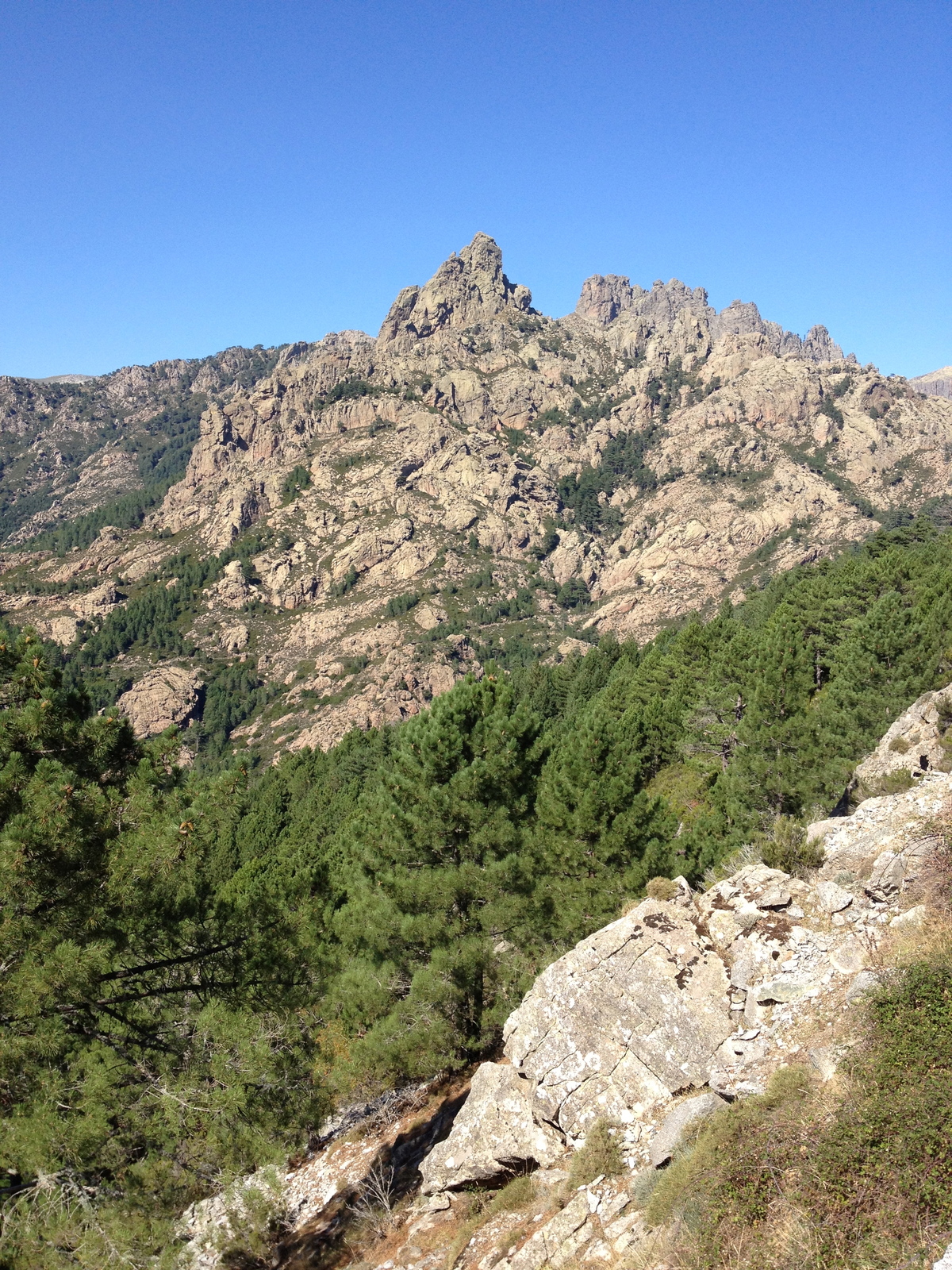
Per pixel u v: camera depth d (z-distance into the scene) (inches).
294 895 632.4
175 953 568.1
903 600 2060.8
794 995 493.4
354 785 2751.0
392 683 7687.0
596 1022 547.2
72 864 488.7
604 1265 398.0
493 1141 569.6
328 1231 684.1
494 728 922.7
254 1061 546.9
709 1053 493.4
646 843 917.2
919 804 638.5
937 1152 323.0
